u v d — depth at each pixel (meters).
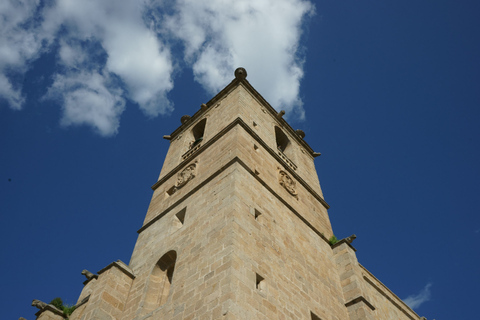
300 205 28.36
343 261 26.39
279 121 37.91
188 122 38.41
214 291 16.55
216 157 27.14
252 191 23.31
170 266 21.84
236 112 31.59
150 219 26.94
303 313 19.41
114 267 22.08
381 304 28.86
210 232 20.20
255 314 16.23
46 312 22.92
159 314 17.89
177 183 28.59
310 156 39.22
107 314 20.02
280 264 20.58
